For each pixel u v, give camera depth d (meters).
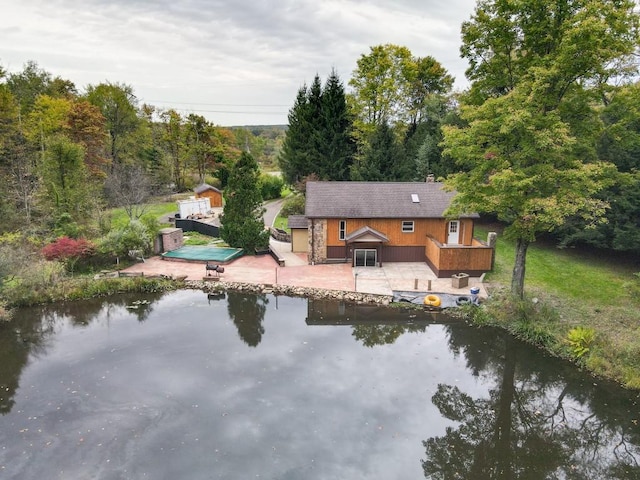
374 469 11.70
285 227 41.34
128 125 57.31
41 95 50.62
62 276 26.09
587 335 17.78
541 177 18.58
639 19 17.39
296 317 22.50
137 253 30.70
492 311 21.45
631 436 13.72
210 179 68.75
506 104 18.53
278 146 123.88
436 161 40.34
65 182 36.09
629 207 23.75
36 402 14.61
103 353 18.19
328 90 46.03
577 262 27.11
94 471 11.43
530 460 12.68
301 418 13.78
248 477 11.26
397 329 21.05
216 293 26.00
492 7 19.72
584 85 20.30
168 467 11.58
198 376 16.27
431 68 48.62
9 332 20.59
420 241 29.84
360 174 42.34
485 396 15.67
